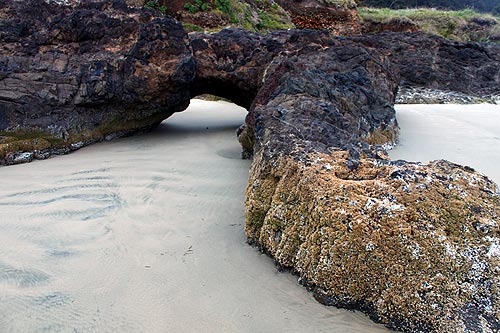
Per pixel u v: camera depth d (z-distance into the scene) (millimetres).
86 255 3975
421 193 3281
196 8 15414
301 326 3012
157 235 4387
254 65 9352
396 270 2961
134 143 8414
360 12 24500
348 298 3088
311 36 9555
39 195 5469
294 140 4539
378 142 6887
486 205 3230
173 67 8477
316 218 3375
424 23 25797
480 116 9641
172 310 3199
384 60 9258
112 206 5109
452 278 2893
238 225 4641
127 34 8383
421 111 10234
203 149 7973
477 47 15625
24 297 3361
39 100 7809
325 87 7020
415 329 2869
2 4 7996
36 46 7992
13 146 7078
